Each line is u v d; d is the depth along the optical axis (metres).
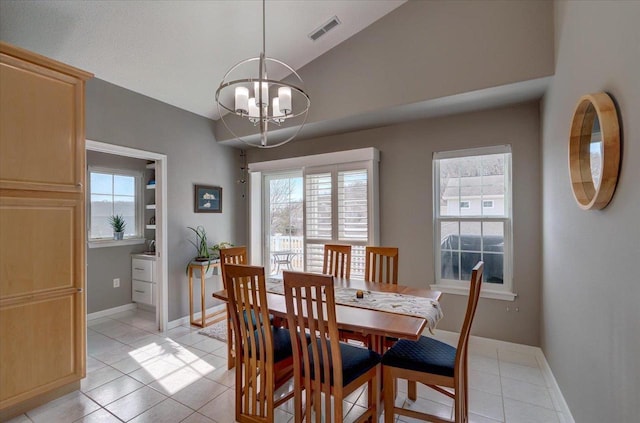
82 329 2.40
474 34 2.60
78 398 2.32
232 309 2.01
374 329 1.69
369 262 2.92
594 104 1.36
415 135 3.45
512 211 3.00
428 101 2.84
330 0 2.68
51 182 2.22
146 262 4.30
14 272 2.07
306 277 1.63
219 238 4.34
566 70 1.98
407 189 3.50
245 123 4.03
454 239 3.35
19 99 2.08
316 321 1.81
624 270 1.24
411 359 1.80
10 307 2.06
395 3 2.89
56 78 2.25
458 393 1.67
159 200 3.68
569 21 1.90
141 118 3.46
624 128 1.23
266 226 4.75
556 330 2.32
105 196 4.27
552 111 2.37
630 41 1.17
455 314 3.27
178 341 3.35
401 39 2.92
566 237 2.03
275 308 2.04
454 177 3.34
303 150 4.23
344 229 3.71
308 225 3.98
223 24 2.68
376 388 1.88
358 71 3.14
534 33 2.38
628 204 1.21
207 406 2.23
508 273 3.09
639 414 1.13
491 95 2.71
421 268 3.43
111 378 2.60
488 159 3.19
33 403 2.20
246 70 3.36
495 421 2.05
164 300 3.67
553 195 2.37
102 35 2.55
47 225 2.22
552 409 2.18
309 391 1.71
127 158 4.46
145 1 2.34
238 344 2.02
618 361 1.30
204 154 4.16
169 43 2.78
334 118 3.29
